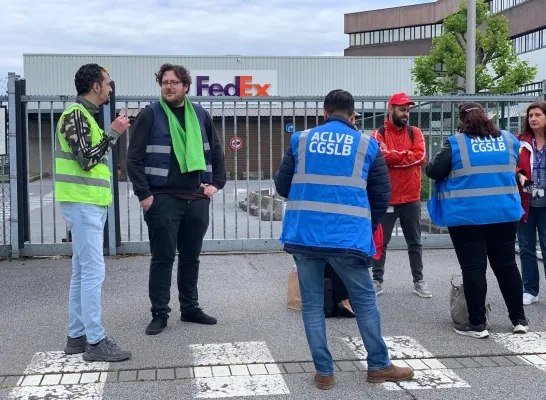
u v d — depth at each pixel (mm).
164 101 5406
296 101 8773
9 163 8406
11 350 5008
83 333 4938
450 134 9453
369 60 38125
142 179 5277
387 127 6668
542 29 44188
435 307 6320
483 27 28344
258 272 7820
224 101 8609
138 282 7262
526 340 5301
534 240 6395
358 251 4102
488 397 4148
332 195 4121
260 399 4105
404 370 4422
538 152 6258
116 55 35656
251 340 5262
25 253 8633
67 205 4684
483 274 5324
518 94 9664
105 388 4262
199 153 5422
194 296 5730
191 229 5613
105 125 8219
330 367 4289
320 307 4297
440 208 5465
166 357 4848
